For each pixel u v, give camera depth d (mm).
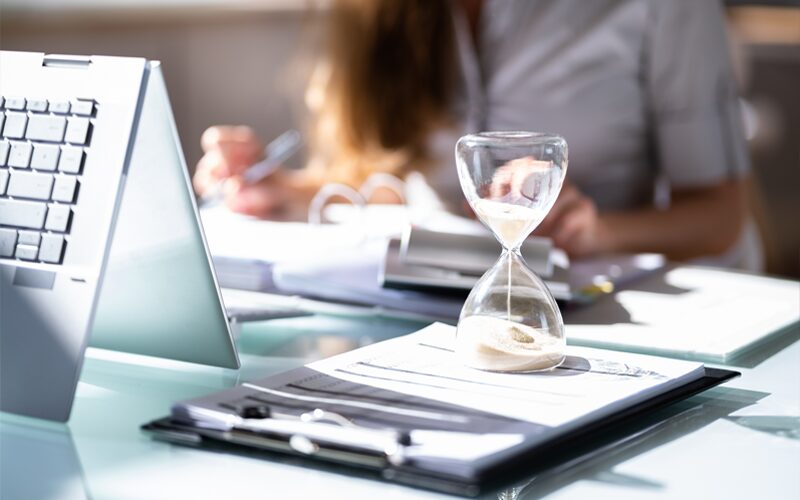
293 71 4090
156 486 706
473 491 667
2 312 878
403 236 1298
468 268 1268
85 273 864
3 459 764
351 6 2477
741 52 4348
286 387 856
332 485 699
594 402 810
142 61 909
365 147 2492
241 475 722
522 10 2475
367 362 946
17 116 933
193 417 797
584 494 690
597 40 2412
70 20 3533
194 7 3984
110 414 875
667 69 2383
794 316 1232
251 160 2061
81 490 702
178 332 1010
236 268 1378
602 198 2449
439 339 1049
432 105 2480
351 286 1272
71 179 896
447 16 2463
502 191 915
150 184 963
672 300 1330
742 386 970
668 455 771
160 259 984
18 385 861
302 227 1678
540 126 2475
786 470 739
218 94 4125
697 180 2367
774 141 4840
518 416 771
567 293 1244
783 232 4941
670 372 915
